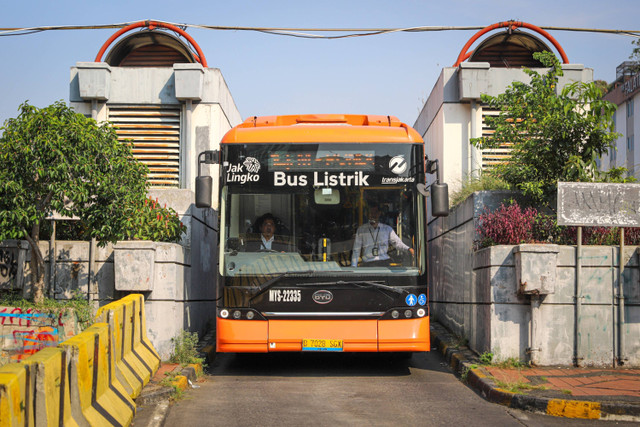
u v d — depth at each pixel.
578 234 9.26
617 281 9.22
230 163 9.41
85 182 9.55
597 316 9.19
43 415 4.14
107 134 10.22
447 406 7.44
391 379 9.16
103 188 9.58
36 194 9.59
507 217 9.92
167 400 7.43
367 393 8.18
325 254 9.15
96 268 10.21
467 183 12.98
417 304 9.13
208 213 13.71
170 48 15.97
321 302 9.02
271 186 9.34
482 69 14.73
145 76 15.41
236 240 9.23
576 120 10.38
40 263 9.88
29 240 9.74
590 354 9.12
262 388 8.49
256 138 9.45
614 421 6.85
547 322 9.16
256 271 9.09
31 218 9.25
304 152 9.40
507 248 9.23
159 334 9.59
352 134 9.46
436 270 14.62
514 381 8.09
